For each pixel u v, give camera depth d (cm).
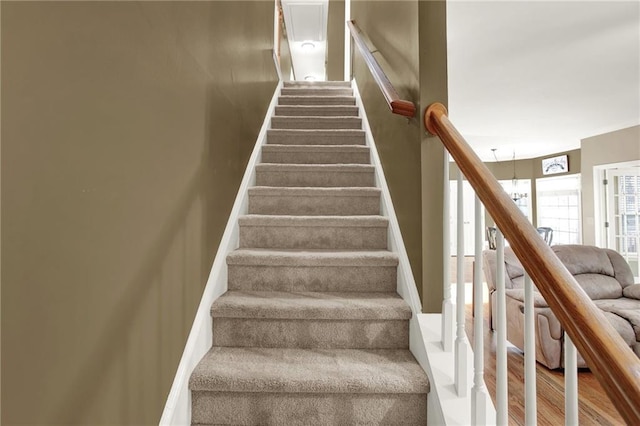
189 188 121
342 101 358
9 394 50
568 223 705
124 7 78
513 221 82
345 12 580
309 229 190
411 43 153
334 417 117
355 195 213
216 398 118
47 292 57
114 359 76
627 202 536
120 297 78
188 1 119
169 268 104
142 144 88
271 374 119
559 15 241
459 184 114
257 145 252
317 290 164
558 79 350
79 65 64
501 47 285
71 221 62
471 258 728
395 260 163
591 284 346
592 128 546
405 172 163
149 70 91
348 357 133
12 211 50
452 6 231
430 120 133
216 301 144
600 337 57
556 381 256
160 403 98
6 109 49
